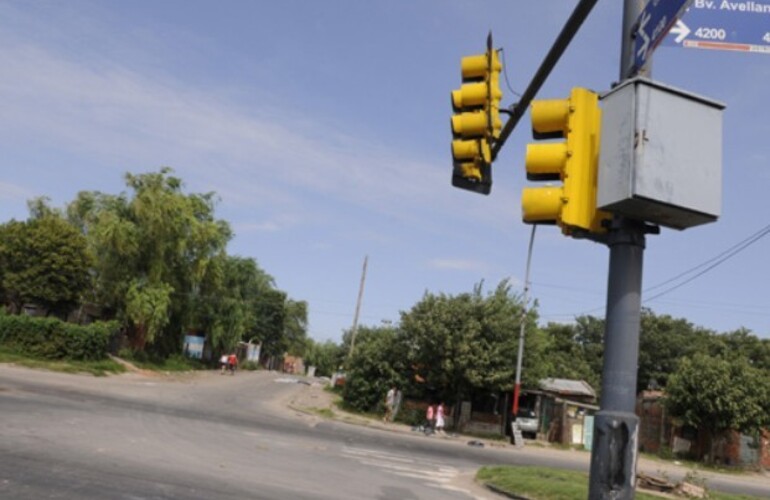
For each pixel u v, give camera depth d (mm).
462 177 6816
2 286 41812
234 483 10477
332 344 128625
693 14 3627
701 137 3242
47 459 10367
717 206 3211
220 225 54281
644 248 3387
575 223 3432
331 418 34500
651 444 44438
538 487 14289
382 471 15508
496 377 35469
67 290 41406
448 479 16062
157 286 45219
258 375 71312
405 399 38938
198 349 64188
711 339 61812
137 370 41969
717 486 26703
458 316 36625
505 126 6676
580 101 3557
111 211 45312
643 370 60844
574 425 38406
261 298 97188
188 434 16922
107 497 8273
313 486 11469
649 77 3578
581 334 68062
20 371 30641
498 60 6770
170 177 48344
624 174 3152
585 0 4598
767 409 39125
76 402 20844
